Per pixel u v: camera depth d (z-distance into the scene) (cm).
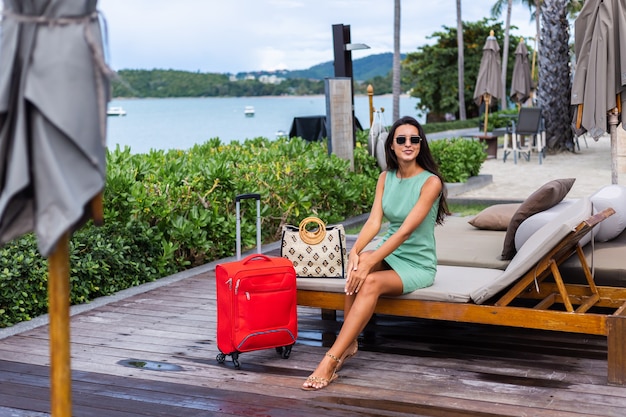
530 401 348
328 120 966
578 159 1645
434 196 410
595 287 432
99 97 197
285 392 367
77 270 542
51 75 191
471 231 603
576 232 383
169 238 671
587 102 718
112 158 724
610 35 698
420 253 417
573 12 3616
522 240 464
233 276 394
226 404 352
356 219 925
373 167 1048
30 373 401
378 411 340
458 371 393
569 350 424
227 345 403
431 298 405
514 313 391
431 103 4291
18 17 194
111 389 374
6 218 202
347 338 383
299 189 846
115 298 560
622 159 1373
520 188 1206
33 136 195
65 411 213
